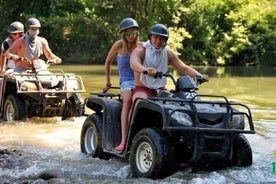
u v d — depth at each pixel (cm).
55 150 838
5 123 1093
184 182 622
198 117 648
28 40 1154
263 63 3544
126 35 757
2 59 1212
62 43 3772
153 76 680
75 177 659
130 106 725
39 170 693
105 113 756
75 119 1158
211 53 3509
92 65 3244
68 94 1143
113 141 748
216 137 648
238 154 702
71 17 3662
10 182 629
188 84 695
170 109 638
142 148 670
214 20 3588
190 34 3525
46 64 1169
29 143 891
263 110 1274
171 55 742
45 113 1144
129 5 3538
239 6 3628
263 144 891
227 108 661
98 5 3634
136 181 624
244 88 1800
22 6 3922
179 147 676
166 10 3462
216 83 1989
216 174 658
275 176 666
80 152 823
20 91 1089
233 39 3497
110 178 657
